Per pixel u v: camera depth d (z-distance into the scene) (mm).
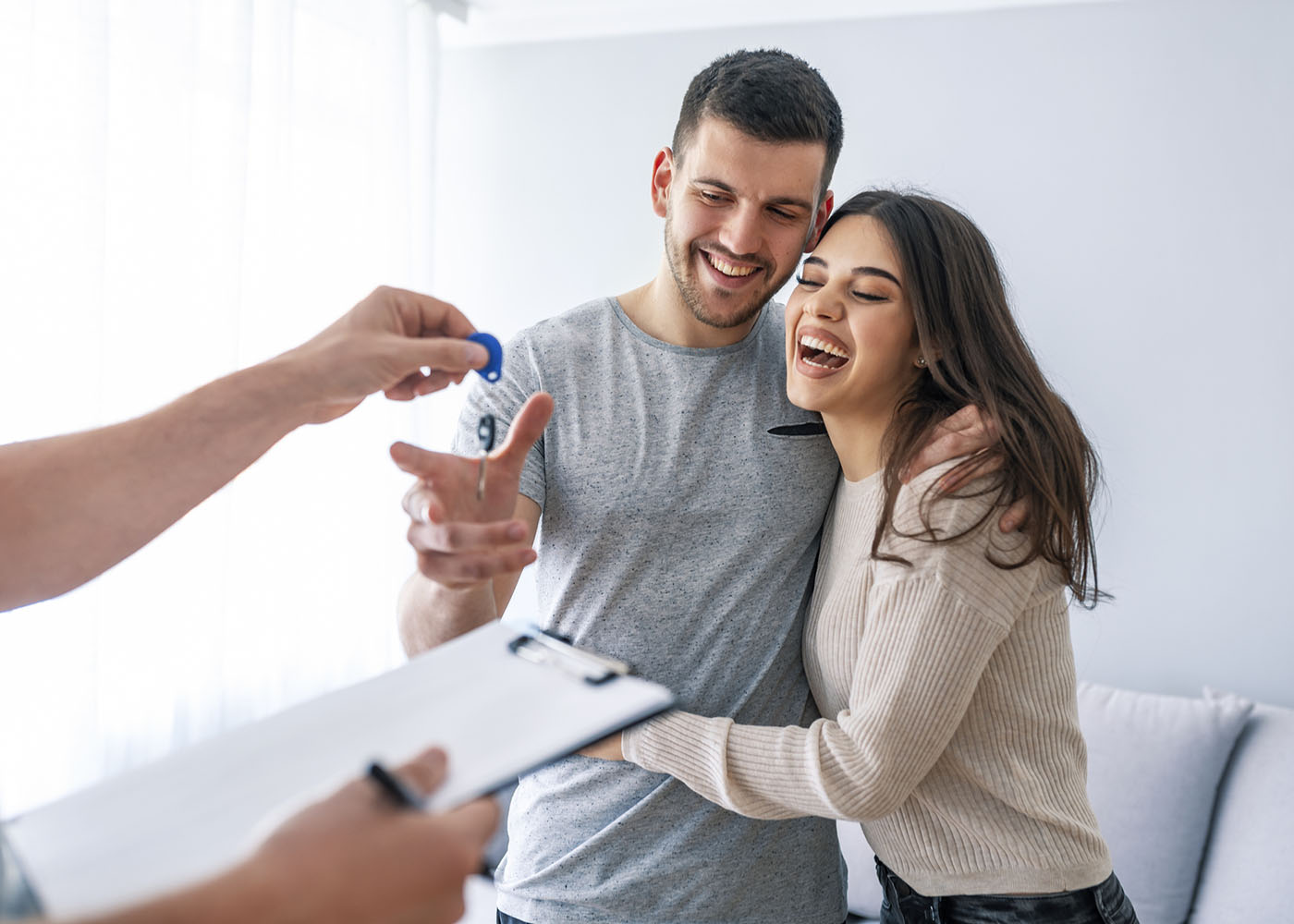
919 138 2725
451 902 472
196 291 2381
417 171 3029
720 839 1200
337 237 2842
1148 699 2334
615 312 1330
